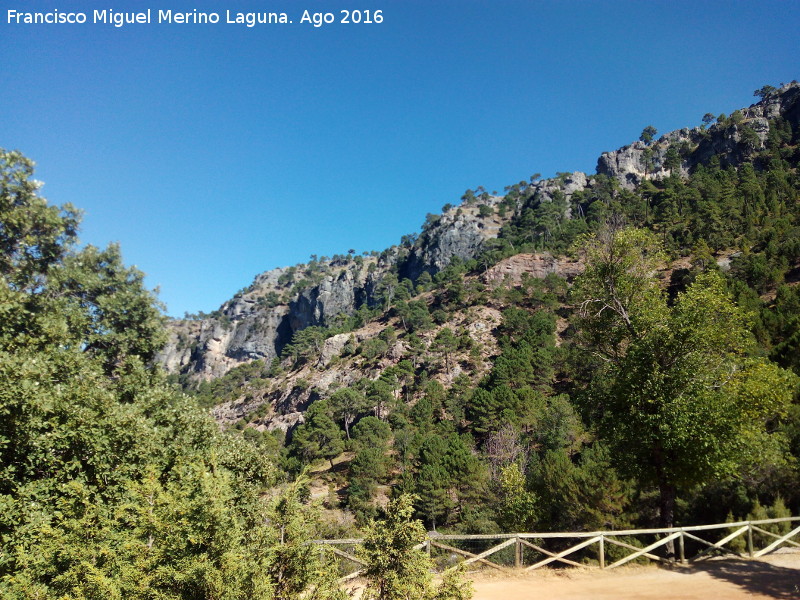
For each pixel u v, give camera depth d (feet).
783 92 496.64
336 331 460.55
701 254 228.43
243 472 37.17
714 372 40.93
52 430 25.49
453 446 148.15
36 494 23.31
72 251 45.55
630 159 583.58
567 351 222.89
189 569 15.06
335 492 178.50
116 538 19.11
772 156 406.62
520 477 67.36
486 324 322.55
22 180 40.47
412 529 20.03
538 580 33.32
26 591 18.56
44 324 34.99
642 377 42.11
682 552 37.83
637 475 44.78
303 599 18.29
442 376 279.08
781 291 155.43
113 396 30.68
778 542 40.81
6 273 40.27
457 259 540.52
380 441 212.43
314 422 237.25
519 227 544.62
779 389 39.63
